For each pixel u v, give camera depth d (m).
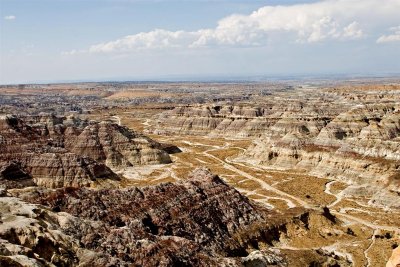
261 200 124.81
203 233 87.25
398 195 121.62
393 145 144.62
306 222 101.62
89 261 55.41
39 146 147.75
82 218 74.19
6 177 126.44
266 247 91.06
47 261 51.12
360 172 143.62
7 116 157.75
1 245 47.66
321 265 81.81
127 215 84.94
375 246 91.69
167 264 64.50
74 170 136.00
